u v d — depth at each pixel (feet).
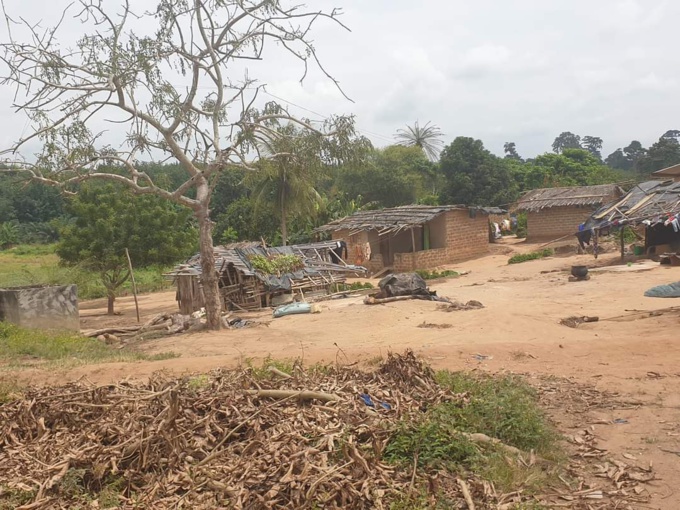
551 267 97.60
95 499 17.38
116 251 88.79
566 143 435.94
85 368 36.35
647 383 27.48
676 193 94.99
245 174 62.59
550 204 133.69
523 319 49.75
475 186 167.53
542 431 20.75
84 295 109.29
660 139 221.46
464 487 16.81
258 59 54.34
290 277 79.61
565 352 34.40
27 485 17.85
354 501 16.07
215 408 21.47
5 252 181.78
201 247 58.49
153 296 116.47
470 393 24.38
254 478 17.16
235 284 78.79
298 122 55.36
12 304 60.08
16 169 51.19
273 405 21.74
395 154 182.19
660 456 19.45
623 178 188.03
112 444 20.21
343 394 22.80
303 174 59.41
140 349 50.21
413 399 22.94
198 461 18.85
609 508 16.38
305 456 17.56
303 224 149.79
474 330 46.91
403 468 18.21
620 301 59.11
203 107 57.57
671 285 61.67
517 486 17.44
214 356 40.73
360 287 92.12
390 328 52.26
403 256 116.98
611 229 103.24
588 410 24.26
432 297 68.39
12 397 25.21
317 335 50.98
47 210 219.00
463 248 124.77
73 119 48.88
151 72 50.24
